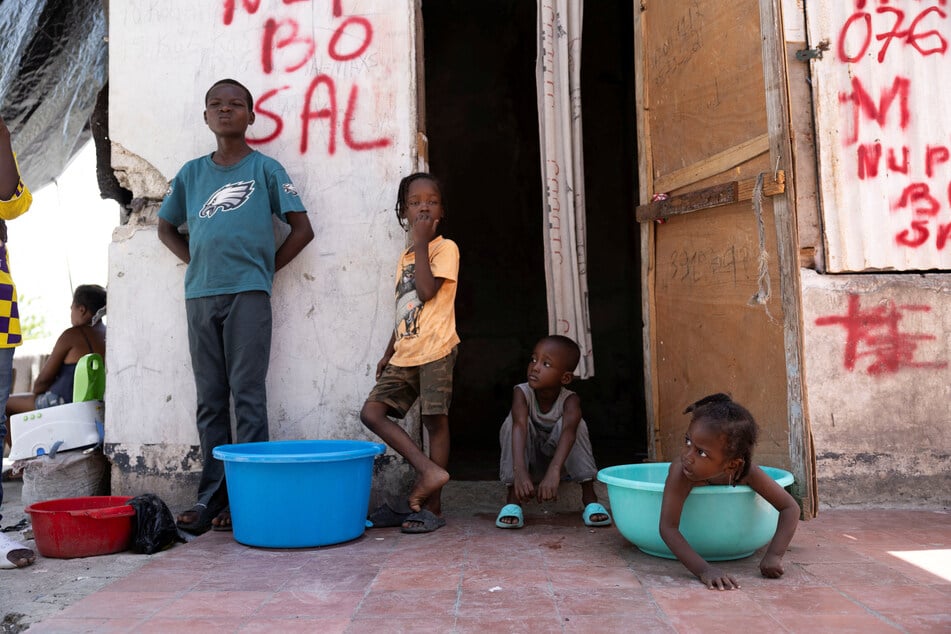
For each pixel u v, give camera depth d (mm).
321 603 2141
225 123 3297
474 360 5992
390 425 3148
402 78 3576
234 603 2156
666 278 3709
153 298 3570
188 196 3379
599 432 5820
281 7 3621
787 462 2816
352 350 3512
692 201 3383
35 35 5059
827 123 3426
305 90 3594
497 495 3609
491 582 2314
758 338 2980
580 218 3664
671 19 3613
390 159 3557
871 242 3420
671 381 3652
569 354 3240
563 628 1905
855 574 2359
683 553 2352
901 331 3404
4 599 2307
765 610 2027
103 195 3932
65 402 4297
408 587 2279
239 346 3236
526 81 6113
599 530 3043
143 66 3652
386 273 3527
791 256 2773
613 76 5930
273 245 3346
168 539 2922
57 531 2793
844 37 3439
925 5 3457
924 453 3383
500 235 6078
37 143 5934
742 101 3074
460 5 6129
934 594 2156
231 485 2918
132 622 2006
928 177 3443
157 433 3537
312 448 3238
